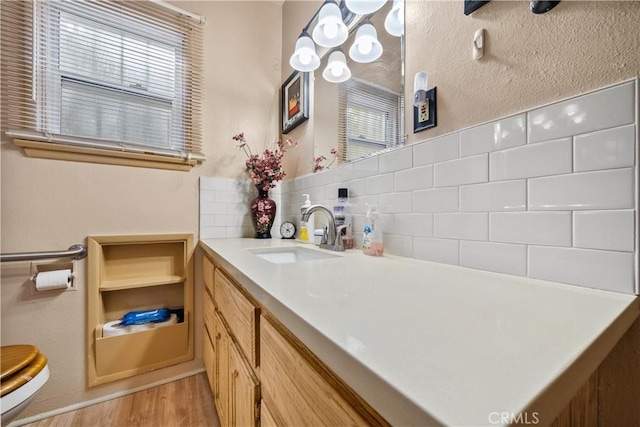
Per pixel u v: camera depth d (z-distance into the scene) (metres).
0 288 1.15
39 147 1.20
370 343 0.29
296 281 0.57
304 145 1.60
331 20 1.06
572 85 0.52
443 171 0.76
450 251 0.74
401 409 0.21
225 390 0.90
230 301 0.83
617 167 0.47
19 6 1.18
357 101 1.15
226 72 1.71
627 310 0.40
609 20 0.48
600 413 0.48
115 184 1.37
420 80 0.82
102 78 1.37
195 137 1.59
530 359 0.26
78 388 1.27
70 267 1.27
